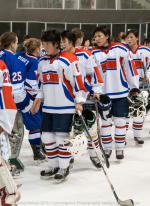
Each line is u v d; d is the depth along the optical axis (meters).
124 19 15.66
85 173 4.76
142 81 6.94
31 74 5.00
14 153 4.67
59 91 4.25
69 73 4.21
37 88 4.75
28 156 5.53
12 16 15.73
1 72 3.06
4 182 3.04
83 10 15.63
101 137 5.28
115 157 5.49
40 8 15.65
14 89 4.62
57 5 15.64
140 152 5.81
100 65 5.11
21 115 4.69
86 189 4.19
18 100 4.75
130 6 15.61
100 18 15.67
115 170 4.89
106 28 5.08
